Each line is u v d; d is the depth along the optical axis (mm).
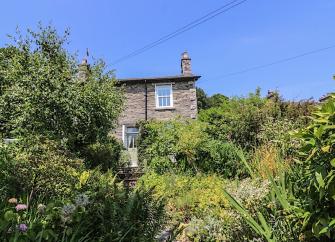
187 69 20875
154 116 20188
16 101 11211
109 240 3311
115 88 14195
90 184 4906
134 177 13305
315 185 2730
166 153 11875
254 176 5148
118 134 19859
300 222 3113
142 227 3594
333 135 2670
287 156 5949
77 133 11844
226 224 4441
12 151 4938
